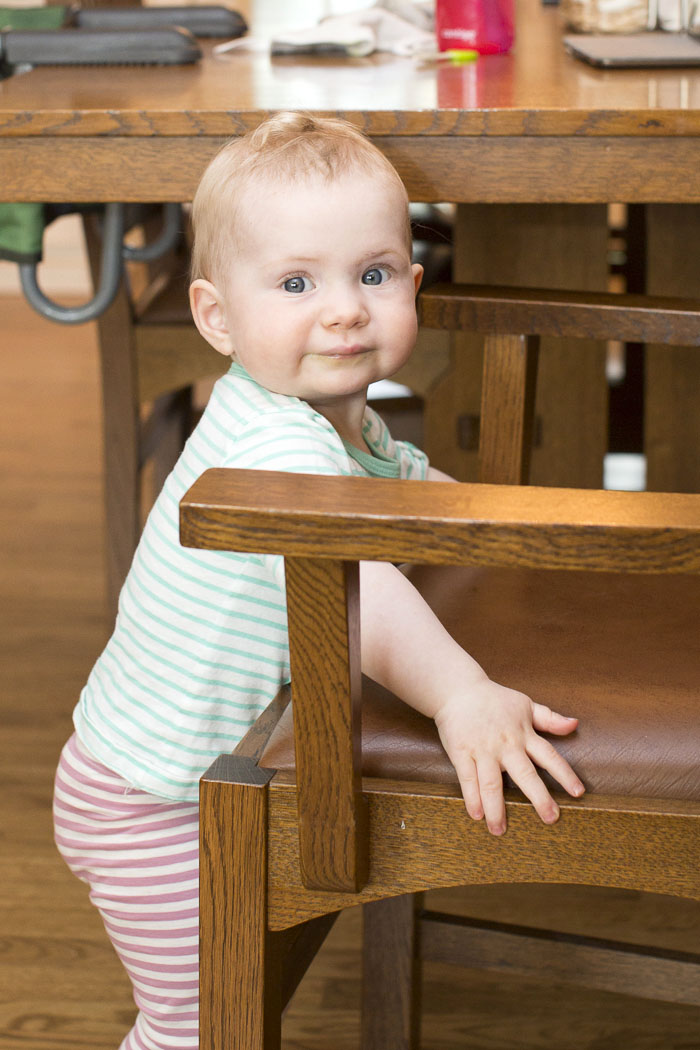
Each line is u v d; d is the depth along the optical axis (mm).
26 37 1513
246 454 878
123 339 1814
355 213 904
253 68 1469
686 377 1699
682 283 1625
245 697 952
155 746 956
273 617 930
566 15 1773
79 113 1116
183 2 3289
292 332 914
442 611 927
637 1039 1249
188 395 2250
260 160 919
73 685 1921
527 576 990
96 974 1347
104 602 2193
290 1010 1294
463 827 766
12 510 2588
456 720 774
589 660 853
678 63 1345
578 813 746
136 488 1890
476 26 1521
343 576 693
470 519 650
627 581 979
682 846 742
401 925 1119
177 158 1124
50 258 4258
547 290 1121
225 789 778
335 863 766
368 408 1096
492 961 1096
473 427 1715
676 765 759
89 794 995
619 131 1075
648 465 1741
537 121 1079
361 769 777
